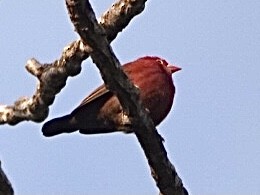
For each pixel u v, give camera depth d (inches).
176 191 357.1
